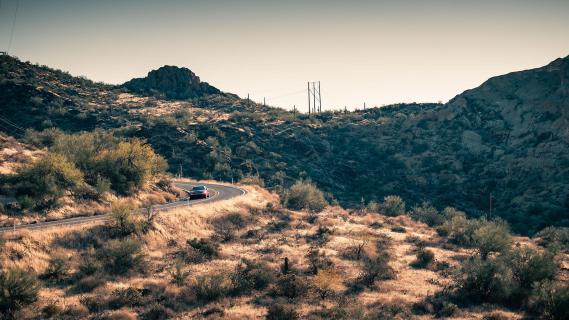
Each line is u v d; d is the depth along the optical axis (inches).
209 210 1692.9
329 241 1589.6
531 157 3981.3
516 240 2003.0
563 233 2016.5
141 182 1900.8
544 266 1142.3
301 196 2425.0
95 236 1189.7
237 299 971.3
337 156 5132.9
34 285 847.1
